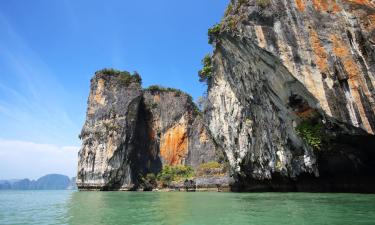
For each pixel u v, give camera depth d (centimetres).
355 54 1888
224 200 2145
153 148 6312
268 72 2319
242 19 2344
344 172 2334
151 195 3416
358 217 1138
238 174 3306
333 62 1942
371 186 2286
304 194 2284
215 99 3541
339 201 1656
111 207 1914
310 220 1111
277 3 2217
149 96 6612
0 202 2578
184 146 6166
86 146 5819
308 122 2236
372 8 1923
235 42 2506
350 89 1869
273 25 2192
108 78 6169
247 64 2573
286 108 2331
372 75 1814
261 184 3123
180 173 5594
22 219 1434
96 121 5894
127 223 1232
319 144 2162
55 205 2173
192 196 2884
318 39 2020
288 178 2705
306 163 2367
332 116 1917
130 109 5825
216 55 3200
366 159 2106
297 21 2117
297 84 2103
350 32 1930
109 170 5453
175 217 1364
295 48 2084
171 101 6538
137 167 5884
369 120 1795
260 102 2700
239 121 3123
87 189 5641
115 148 5528
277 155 2673
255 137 2944
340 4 2014
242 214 1353
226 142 3394
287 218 1180
